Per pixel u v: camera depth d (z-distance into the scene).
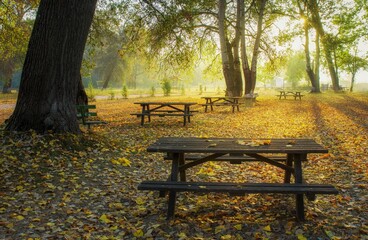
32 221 4.19
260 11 26.11
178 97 40.06
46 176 5.85
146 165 7.02
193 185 4.03
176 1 17.42
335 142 9.07
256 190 3.80
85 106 11.05
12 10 15.38
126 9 17.52
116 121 14.82
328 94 40.44
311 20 33.69
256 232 3.75
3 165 6.05
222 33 25.81
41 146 6.96
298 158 4.39
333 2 34.31
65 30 7.65
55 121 7.65
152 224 4.05
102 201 4.91
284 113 17.81
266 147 4.38
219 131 11.62
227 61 26.31
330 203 4.61
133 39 20.67
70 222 4.15
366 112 17.36
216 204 4.69
